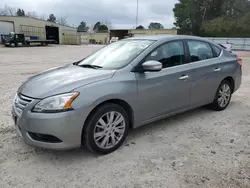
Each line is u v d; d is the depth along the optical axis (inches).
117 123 119.0
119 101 118.8
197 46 160.7
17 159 111.2
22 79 311.4
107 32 2721.5
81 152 118.3
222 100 180.5
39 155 115.1
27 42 1369.3
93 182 95.1
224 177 98.3
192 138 134.4
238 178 97.6
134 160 111.0
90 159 112.0
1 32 1493.6
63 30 1951.3
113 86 113.7
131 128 132.7
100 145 113.7
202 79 156.9
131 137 135.1
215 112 179.0
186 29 2033.7
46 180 96.3
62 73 125.7
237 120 162.9
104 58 142.4
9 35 1298.0
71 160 111.1
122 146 124.3
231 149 122.0
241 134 140.3
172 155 115.4
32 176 98.8
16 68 430.0
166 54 140.0
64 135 101.8
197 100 158.7
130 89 119.4
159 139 132.9
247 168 104.8
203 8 2014.0
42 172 101.7
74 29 2066.9
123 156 114.7
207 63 161.6
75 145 106.1
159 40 141.3
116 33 2129.7
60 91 103.7
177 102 144.9
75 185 93.4
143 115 129.4
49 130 100.1
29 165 106.7
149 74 128.4
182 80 143.5
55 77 119.6
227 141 131.0
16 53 829.8
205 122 158.7
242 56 816.3
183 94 146.6
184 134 139.7
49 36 1851.6
